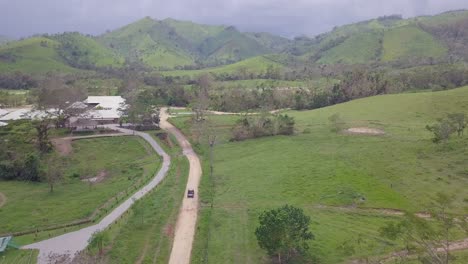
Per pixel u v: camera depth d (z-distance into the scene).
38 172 101.75
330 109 160.62
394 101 151.38
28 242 64.81
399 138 102.62
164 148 126.31
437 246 42.31
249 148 114.88
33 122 135.88
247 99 193.12
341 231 60.88
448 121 94.75
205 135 135.38
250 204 74.12
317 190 76.62
